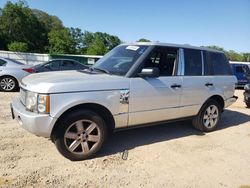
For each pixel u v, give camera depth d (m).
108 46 75.00
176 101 4.65
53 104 3.39
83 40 72.31
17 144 4.23
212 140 4.98
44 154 3.91
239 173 3.66
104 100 3.76
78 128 3.68
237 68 16.06
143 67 4.19
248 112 7.87
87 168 3.56
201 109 5.20
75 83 3.54
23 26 54.41
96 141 3.85
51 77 3.77
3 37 51.56
